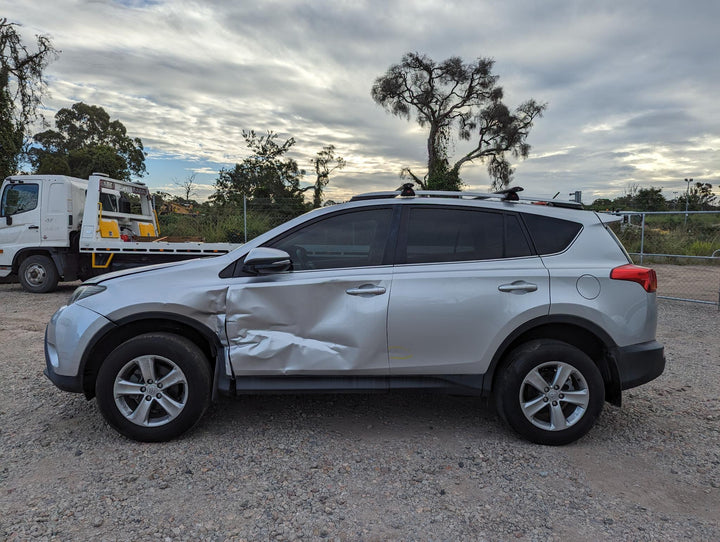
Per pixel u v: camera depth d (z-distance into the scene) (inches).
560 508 102.0
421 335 127.3
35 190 378.6
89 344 126.2
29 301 350.6
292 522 96.1
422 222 134.9
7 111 849.5
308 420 145.8
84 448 126.0
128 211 417.7
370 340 126.9
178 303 126.2
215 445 128.4
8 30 828.0
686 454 127.0
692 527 95.7
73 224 381.7
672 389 177.6
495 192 142.9
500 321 127.0
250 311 127.4
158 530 92.9
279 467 117.4
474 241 133.6
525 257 132.0
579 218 136.6
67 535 90.9
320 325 127.8
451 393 131.1
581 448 129.5
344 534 92.7
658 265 586.2
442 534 93.1
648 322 130.5
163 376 128.9
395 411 153.9
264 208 684.7
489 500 104.7
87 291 133.0
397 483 111.0
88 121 2171.5
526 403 128.0
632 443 133.0
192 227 624.7
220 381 129.3
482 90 1409.9
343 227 134.7
